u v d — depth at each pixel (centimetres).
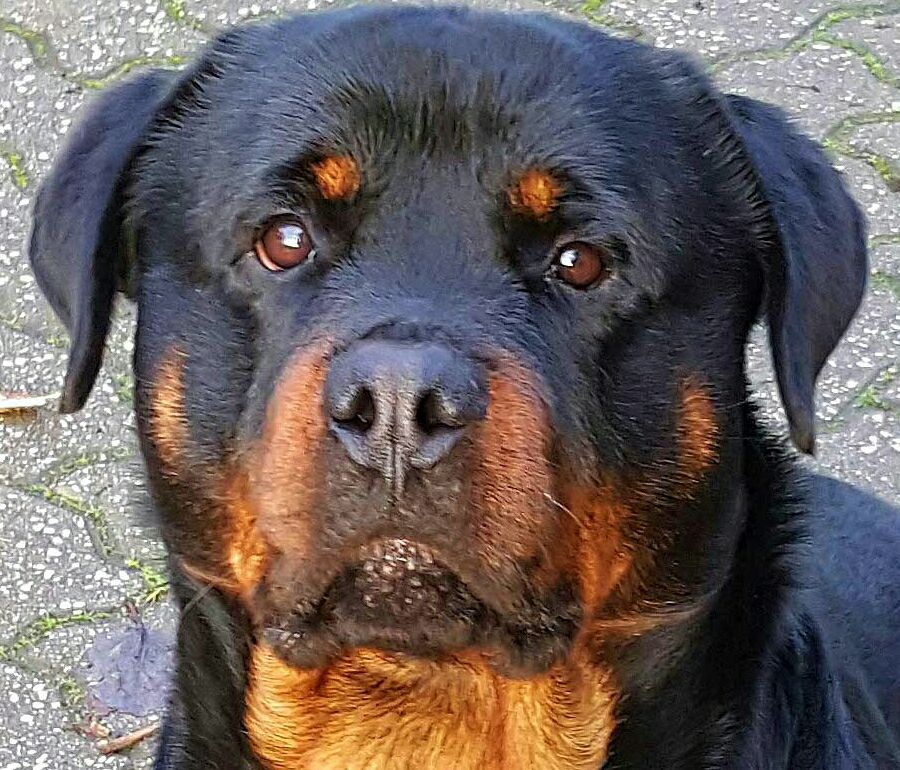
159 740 78
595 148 66
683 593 69
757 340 95
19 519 107
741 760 72
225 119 68
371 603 61
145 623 102
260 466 63
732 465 70
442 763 70
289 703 69
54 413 113
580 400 65
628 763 71
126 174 72
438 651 63
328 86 66
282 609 63
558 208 65
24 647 101
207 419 67
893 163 130
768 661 73
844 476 110
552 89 66
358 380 58
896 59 138
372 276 64
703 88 72
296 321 65
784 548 74
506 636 63
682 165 69
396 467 58
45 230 74
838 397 114
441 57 66
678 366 68
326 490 60
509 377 61
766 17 142
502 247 65
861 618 89
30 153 130
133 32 140
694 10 142
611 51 70
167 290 69
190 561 69
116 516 108
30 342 118
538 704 69
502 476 60
